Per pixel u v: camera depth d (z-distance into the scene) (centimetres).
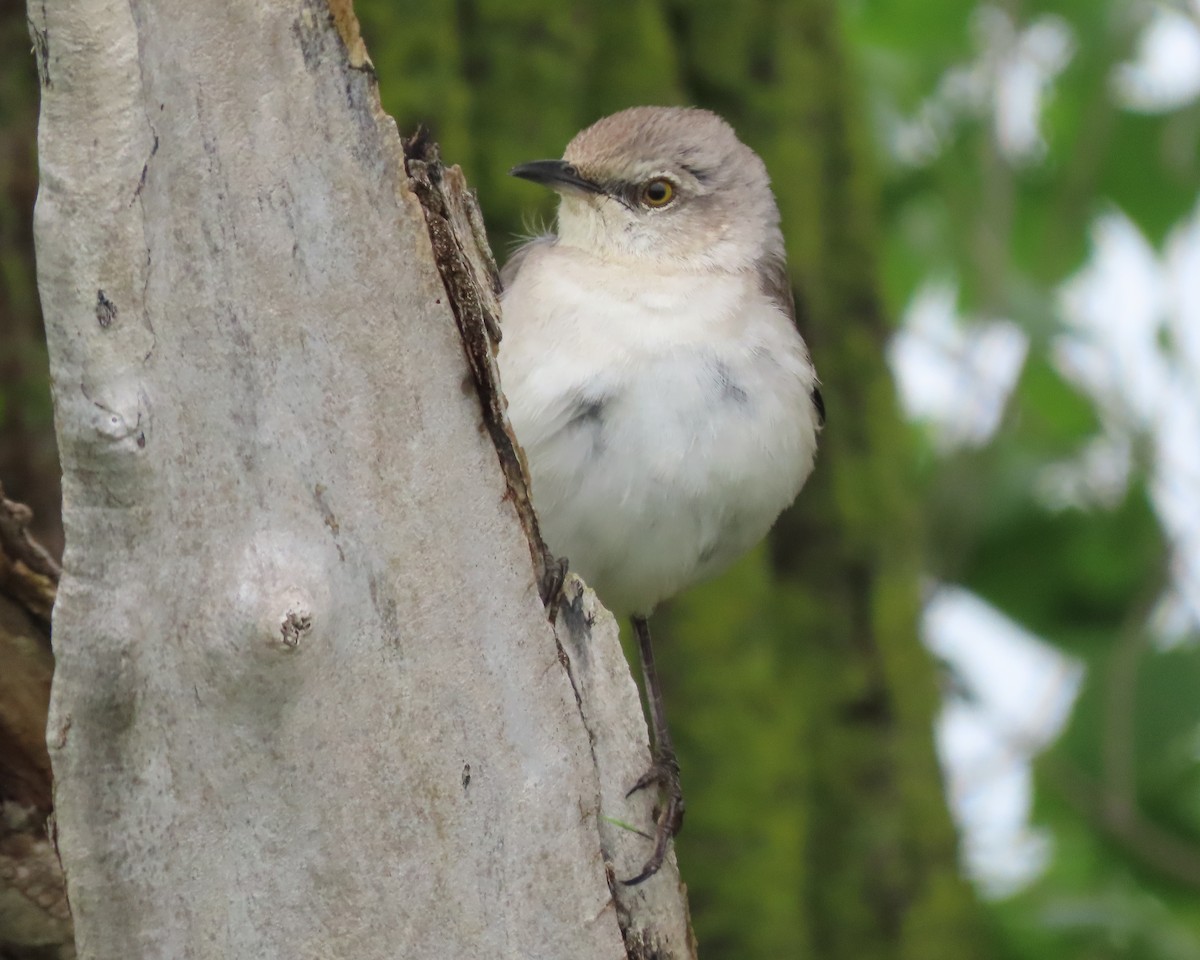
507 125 1166
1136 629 1306
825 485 1345
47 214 507
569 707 629
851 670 1341
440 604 591
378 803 583
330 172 554
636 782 688
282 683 544
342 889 582
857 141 1371
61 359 516
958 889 1346
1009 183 1402
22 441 1045
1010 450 1414
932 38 1471
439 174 604
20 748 691
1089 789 1292
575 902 631
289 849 570
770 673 1269
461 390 591
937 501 1423
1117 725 1285
